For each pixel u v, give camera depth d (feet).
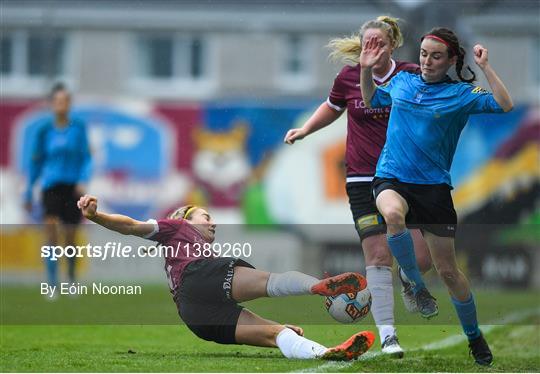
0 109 176.55
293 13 204.74
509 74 198.29
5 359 69.05
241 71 206.59
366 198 74.74
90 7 208.85
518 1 197.67
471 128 170.19
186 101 182.80
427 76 68.64
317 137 171.42
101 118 177.17
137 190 175.63
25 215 166.09
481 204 168.76
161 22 209.36
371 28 71.00
